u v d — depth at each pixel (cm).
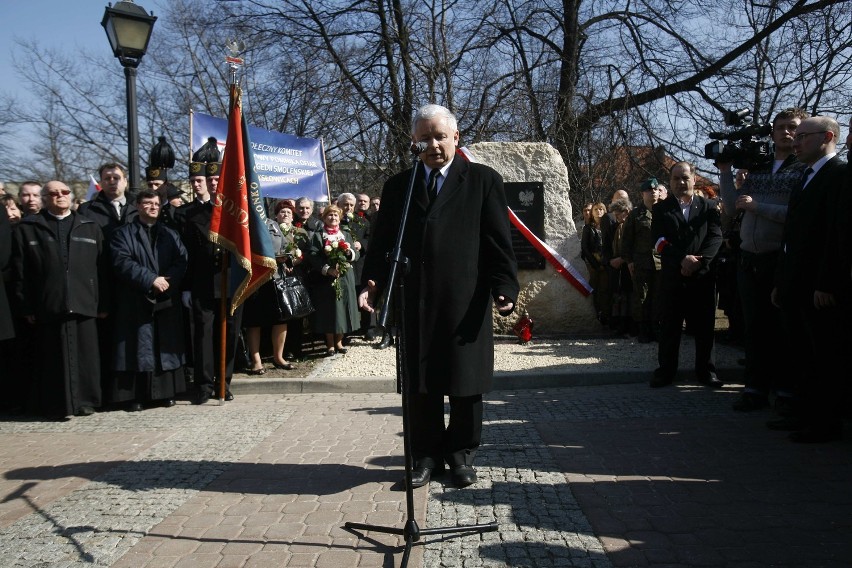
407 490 310
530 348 844
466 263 386
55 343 609
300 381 695
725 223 742
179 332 652
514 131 1612
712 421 523
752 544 315
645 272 835
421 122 390
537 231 948
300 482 413
